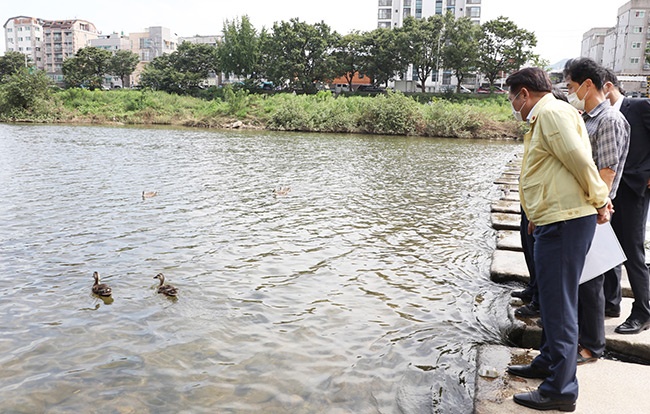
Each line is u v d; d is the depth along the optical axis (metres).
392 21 97.25
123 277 7.18
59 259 7.88
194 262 7.88
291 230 9.94
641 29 80.25
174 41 135.75
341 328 5.75
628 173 4.79
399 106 41.66
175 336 5.48
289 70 67.81
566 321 3.74
